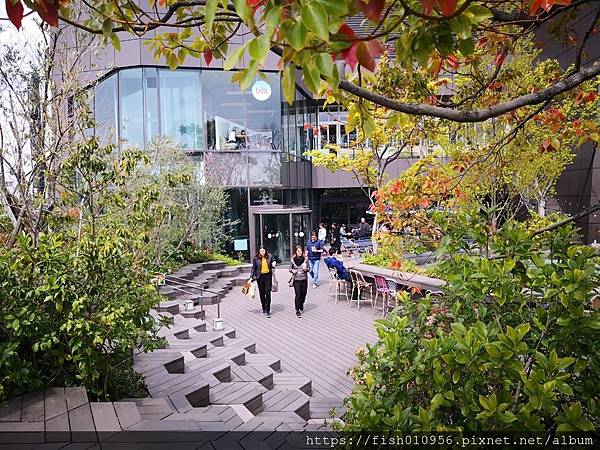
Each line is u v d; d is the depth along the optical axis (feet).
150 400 13.61
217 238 53.42
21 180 17.38
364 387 7.77
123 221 17.29
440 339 6.91
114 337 13.11
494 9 7.38
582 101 14.35
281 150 60.70
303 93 60.70
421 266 28.86
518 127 11.05
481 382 6.45
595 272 6.91
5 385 12.21
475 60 9.70
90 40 21.45
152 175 41.22
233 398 16.15
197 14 7.77
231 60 3.46
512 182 27.09
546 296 6.61
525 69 19.16
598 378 6.66
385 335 7.61
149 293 14.78
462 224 8.86
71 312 12.34
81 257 13.00
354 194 86.53
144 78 54.75
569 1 4.81
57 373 13.21
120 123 54.44
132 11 7.59
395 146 37.86
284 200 62.08
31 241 13.87
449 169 17.08
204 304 38.01
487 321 7.70
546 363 5.82
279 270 57.77
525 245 7.81
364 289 39.93
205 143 57.26
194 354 21.11
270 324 31.58
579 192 48.52
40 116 18.80
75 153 14.84
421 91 10.21
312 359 24.35
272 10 3.28
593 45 35.73
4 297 12.32
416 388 7.12
